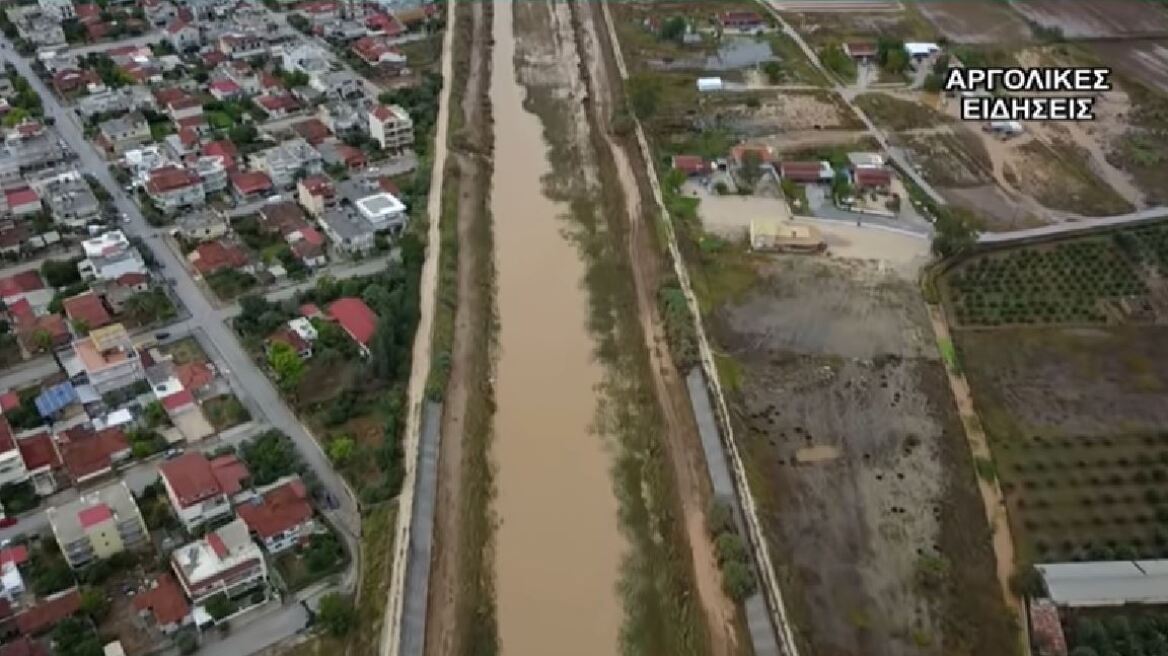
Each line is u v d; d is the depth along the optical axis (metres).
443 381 135.25
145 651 97.75
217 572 101.62
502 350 145.88
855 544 112.12
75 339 138.00
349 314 142.75
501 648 102.81
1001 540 112.81
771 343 144.12
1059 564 108.12
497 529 116.88
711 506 117.69
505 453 127.81
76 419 125.25
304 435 125.94
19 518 112.25
